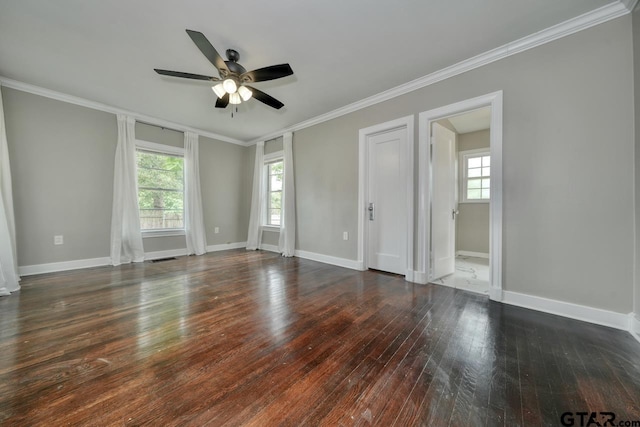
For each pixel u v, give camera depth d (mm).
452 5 1949
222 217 5566
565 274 2191
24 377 1382
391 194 3551
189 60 2689
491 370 1465
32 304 2400
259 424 1098
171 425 1090
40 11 2008
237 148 5809
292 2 1917
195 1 1902
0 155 2918
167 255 4723
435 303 2477
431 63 2729
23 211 3318
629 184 1937
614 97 1986
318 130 4355
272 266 4004
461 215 5254
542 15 2053
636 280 1888
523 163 2375
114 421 1106
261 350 1668
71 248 3689
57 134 3543
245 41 2363
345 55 2588
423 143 3078
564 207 2189
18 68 2869
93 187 3854
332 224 4164
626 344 1735
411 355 1613
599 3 1938
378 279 3289
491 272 2547
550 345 1729
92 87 3314
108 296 2629
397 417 1138
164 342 1756
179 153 4828
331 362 1541
